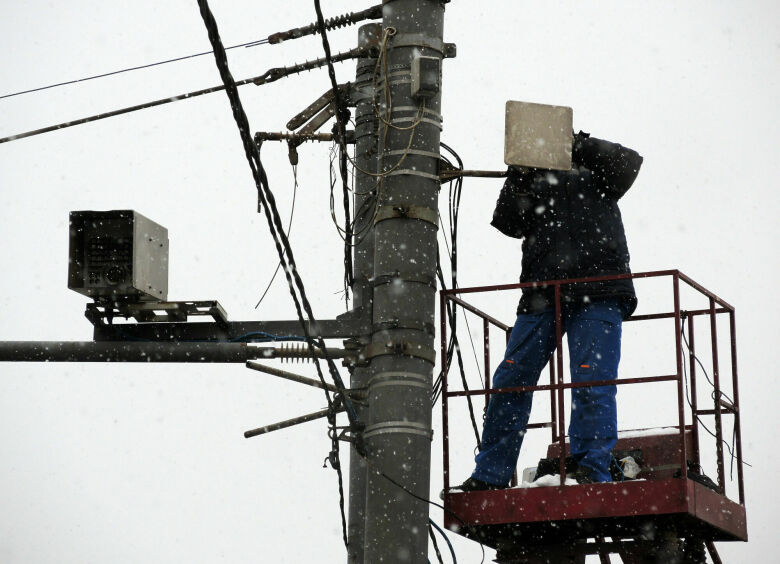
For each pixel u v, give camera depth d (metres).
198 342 23.38
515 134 21.23
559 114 21.34
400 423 20.70
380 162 21.88
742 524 21.66
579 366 21.33
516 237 22.73
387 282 21.27
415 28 22.16
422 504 20.53
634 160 21.67
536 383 22.25
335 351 23.28
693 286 21.30
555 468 21.61
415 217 21.44
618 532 21.19
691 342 22.89
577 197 21.94
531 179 22.11
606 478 20.73
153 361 23.20
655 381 20.20
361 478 24.59
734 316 22.72
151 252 24.06
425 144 21.75
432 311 21.33
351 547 24.34
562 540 21.53
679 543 21.47
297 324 23.23
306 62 23.84
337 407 22.08
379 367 21.03
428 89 21.58
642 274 20.67
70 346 23.22
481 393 21.31
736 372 22.58
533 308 22.02
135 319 23.83
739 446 22.41
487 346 24.23
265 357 23.19
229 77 19.27
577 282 21.02
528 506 20.47
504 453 22.00
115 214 23.73
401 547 20.28
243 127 19.67
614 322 21.44
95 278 23.48
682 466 19.77
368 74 25.09
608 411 20.98
